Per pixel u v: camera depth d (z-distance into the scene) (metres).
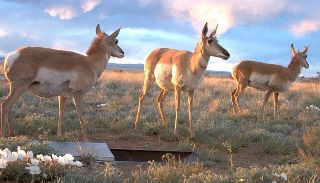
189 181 6.11
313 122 14.53
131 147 10.09
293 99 21.56
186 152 9.69
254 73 16.05
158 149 9.97
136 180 6.19
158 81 11.80
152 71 12.06
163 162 8.51
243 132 11.92
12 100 8.68
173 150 9.77
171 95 20.75
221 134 11.12
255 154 10.07
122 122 12.24
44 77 8.87
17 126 10.34
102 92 20.19
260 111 16.11
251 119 14.85
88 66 9.40
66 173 6.13
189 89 11.09
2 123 8.70
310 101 20.05
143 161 8.72
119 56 10.43
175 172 6.66
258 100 20.48
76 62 9.20
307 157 9.03
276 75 16.06
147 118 13.27
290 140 10.65
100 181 5.94
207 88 24.25
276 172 6.91
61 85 9.12
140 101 12.21
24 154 6.22
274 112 16.03
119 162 8.29
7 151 6.06
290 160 9.18
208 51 10.57
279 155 9.91
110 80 25.98
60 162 6.19
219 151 10.15
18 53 8.70
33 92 9.09
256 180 6.33
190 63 10.80
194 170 7.11
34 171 5.79
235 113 15.43
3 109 8.66
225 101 19.11
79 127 11.18
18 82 8.66
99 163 8.09
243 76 16.16
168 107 16.48
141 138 11.16
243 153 10.12
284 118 15.72
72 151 8.20
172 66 11.20
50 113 13.02
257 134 11.30
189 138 11.01
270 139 10.77
